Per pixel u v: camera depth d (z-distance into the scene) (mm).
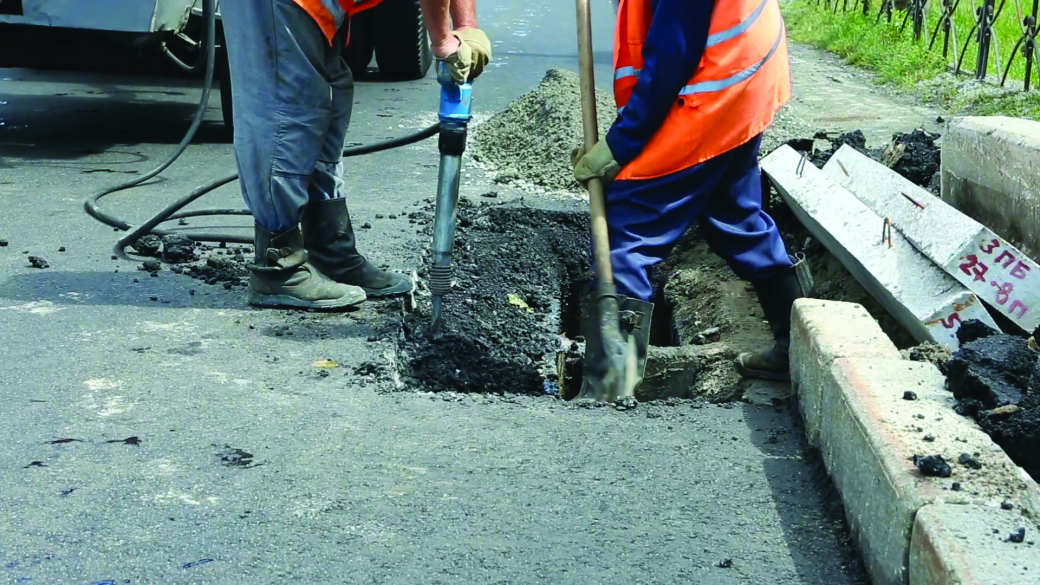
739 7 3492
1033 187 4047
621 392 3627
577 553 2590
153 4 7086
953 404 2791
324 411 3387
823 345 3164
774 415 3494
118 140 7973
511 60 12531
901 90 10156
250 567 2500
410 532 2666
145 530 2641
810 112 8945
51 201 6078
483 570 2508
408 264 5082
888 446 2521
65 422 3234
